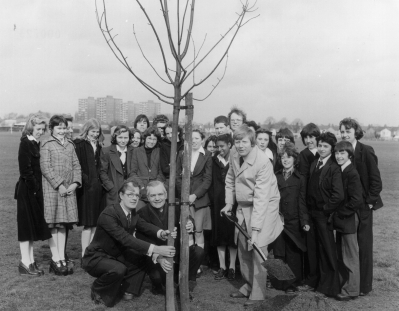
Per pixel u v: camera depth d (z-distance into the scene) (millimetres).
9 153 32312
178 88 3896
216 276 5793
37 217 5598
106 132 69062
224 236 5719
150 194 4898
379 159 35844
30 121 5711
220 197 5867
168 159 6293
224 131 6590
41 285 5305
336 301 4875
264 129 5953
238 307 4738
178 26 3707
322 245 4992
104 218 4703
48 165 5621
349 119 5145
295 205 5312
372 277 5273
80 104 150125
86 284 5371
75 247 7484
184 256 4121
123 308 4676
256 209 4699
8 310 4527
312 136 5703
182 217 4090
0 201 12000
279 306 4695
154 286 5062
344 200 4875
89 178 6047
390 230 8922
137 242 4543
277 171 5680
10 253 6758
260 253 4570
